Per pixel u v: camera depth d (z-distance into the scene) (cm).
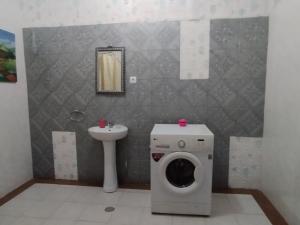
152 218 207
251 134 249
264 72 238
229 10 237
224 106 249
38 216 210
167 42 249
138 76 258
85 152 279
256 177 254
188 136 198
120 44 256
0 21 237
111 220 204
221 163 258
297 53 176
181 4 243
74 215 211
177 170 216
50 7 263
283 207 200
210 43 243
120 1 251
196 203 206
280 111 205
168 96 256
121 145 270
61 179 288
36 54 270
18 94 265
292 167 183
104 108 268
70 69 268
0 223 200
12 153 257
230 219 204
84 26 259
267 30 232
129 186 268
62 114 276
